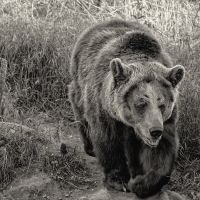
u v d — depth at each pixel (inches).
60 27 497.0
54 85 431.8
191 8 561.9
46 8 569.3
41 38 467.2
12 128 355.9
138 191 315.3
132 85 288.0
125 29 363.6
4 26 483.8
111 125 315.3
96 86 327.3
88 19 550.3
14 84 435.5
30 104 422.6
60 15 537.3
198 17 534.3
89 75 346.3
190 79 409.7
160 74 292.2
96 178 342.6
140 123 280.4
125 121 295.1
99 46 359.6
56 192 323.9
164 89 286.7
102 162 332.2
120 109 293.7
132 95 286.2
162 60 325.1
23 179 330.3
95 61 346.9
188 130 372.2
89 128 366.0
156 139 272.8
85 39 385.1
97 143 329.1
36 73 442.9
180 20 537.3
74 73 388.2
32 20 504.7
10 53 449.7
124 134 318.3
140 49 324.8
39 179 329.7
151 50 325.1
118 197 321.4
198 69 436.5
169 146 304.3
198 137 368.5
